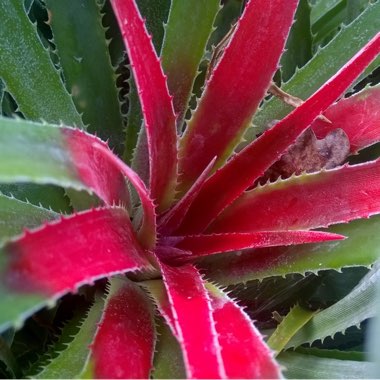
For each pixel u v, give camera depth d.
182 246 0.35
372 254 0.33
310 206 0.35
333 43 0.41
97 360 0.26
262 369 0.24
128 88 0.49
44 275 0.21
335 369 0.33
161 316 0.31
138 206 0.36
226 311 0.28
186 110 0.39
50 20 0.40
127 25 0.28
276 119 0.40
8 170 0.21
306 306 0.38
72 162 0.24
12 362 0.32
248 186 0.35
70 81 0.41
